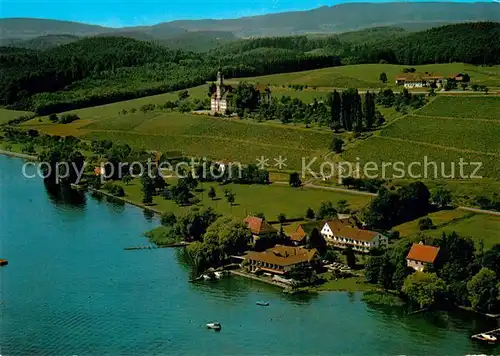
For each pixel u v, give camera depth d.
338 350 197.00
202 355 195.50
